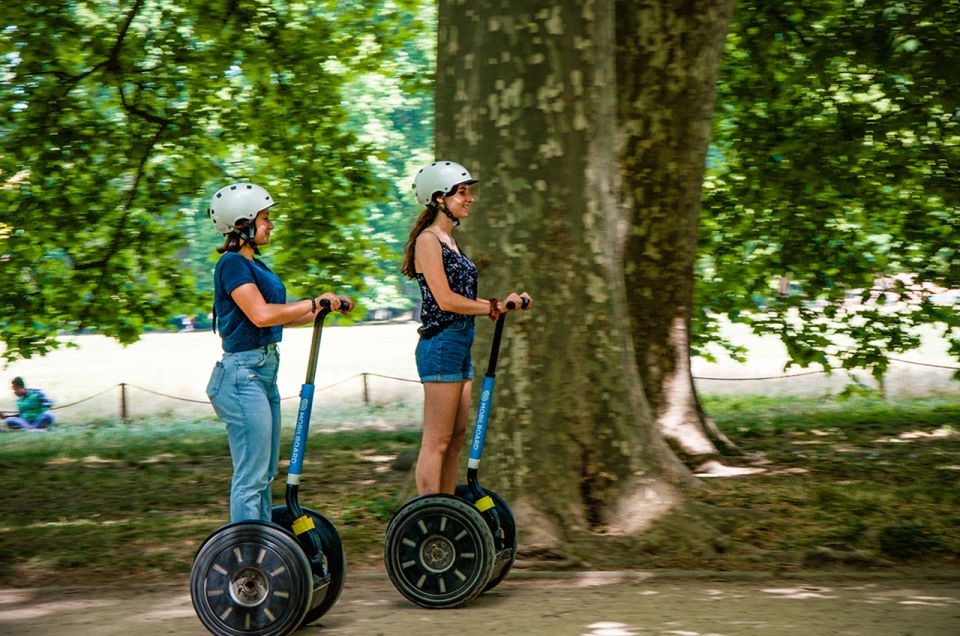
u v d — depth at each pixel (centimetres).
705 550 830
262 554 595
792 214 1709
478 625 624
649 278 1271
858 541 834
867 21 1583
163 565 831
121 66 1639
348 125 3425
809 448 1444
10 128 1591
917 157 1636
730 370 2778
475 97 884
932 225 1703
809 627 607
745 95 1697
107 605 712
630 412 896
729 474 1204
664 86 1246
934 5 1542
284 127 1762
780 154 1662
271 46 1731
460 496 718
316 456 1505
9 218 1598
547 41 869
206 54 1691
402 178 3984
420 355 699
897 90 1598
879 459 1319
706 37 1250
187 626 645
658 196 1262
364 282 1786
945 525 891
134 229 1688
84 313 1691
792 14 1641
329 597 640
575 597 698
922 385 2388
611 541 837
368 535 905
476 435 700
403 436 1745
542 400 867
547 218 870
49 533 947
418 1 1816
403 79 1888
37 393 2231
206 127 1742
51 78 1608
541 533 831
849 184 1662
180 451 1616
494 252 875
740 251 1786
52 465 1477
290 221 1752
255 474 613
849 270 1727
